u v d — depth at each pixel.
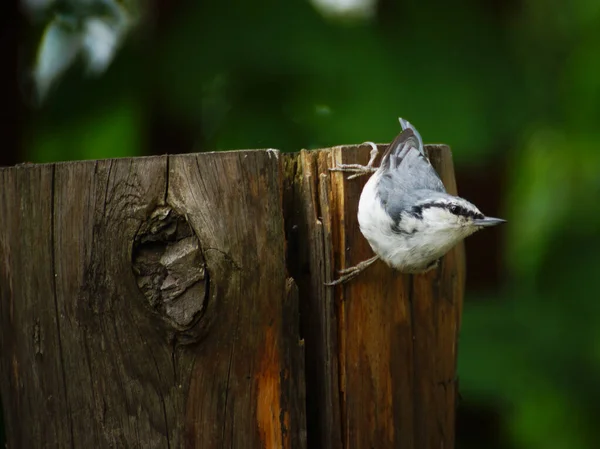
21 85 9.58
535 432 9.40
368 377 6.35
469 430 9.56
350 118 8.94
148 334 5.78
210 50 9.00
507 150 9.52
